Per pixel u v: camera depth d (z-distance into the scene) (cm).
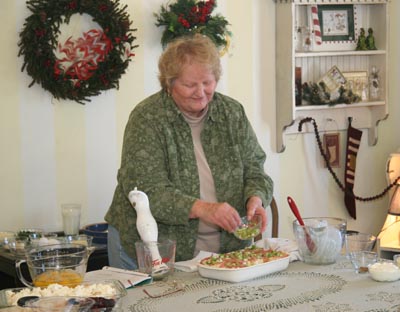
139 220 238
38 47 369
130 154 265
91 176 399
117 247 278
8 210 377
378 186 519
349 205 498
